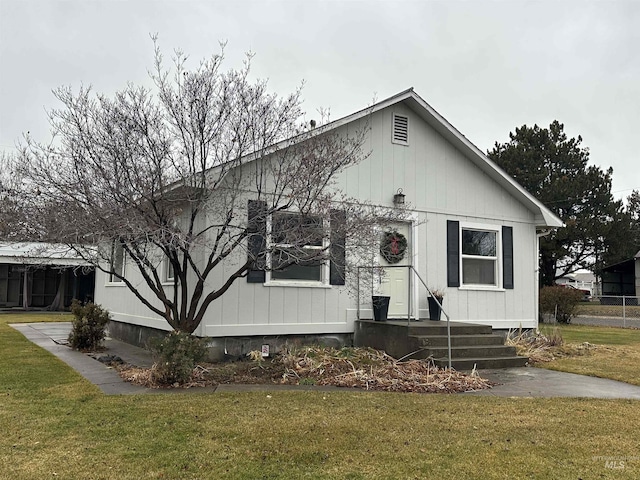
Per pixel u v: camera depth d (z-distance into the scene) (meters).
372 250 10.11
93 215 7.56
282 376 8.14
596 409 6.29
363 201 11.14
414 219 11.88
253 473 4.16
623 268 36.44
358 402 6.48
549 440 5.07
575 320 24.78
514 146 32.69
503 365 9.52
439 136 12.45
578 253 32.56
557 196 30.69
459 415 5.93
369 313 11.21
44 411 5.89
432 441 4.99
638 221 43.22
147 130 7.82
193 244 7.80
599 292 46.09
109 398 6.55
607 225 30.73
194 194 8.24
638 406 6.48
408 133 12.04
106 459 4.43
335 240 8.75
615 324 23.14
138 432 5.13
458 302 12.27
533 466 4.39
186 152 8.08
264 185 9.39
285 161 8.76
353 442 4.93
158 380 7.48
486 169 12.89
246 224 8.88
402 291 11.66
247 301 9.92
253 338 10.02
